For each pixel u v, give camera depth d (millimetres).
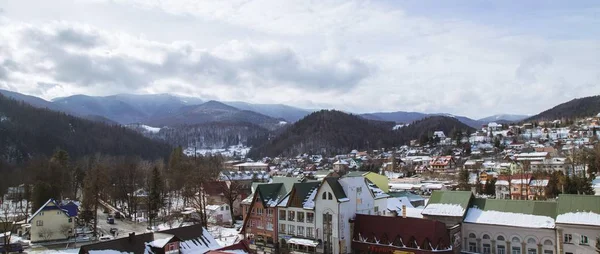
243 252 80312
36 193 148375
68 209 123812
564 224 78562
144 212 160375
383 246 90375
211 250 76750
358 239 94312
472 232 89562
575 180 147875
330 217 95250
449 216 91688
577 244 77688
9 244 103688
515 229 84750
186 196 153375
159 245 75688
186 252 78562
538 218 83875
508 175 180625
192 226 84438
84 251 69312
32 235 114438
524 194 166875
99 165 173125
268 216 108312
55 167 174000
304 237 100188
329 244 95250
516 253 84750
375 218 93625
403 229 88938
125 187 168000
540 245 82125
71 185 189375
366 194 103000
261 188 110062
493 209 90125
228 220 142375
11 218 136125
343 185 97938
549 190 157625
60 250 104375
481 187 184875
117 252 71750
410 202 134500
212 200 154000
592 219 76938
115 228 133375
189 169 186000
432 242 84562
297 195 102500
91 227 134000
